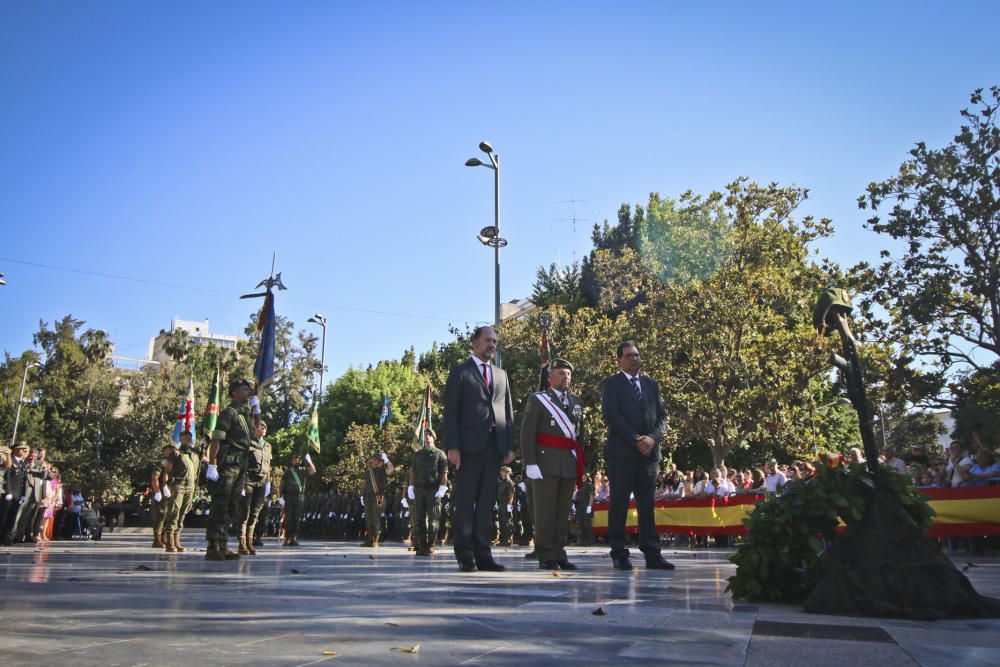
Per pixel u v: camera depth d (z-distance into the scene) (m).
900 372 20.42
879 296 20.78
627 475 7.46
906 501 4.05
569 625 3.18
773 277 23.08
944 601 3.64
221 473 8.72
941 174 19.88
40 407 51.84
